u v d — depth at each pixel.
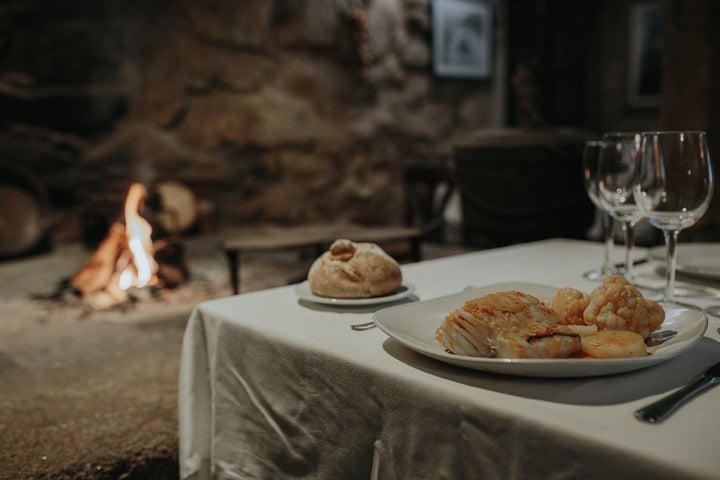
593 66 6.57
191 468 1.01
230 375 0.97
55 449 1.40
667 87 2.54
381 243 2.76
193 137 4.32
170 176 4.22
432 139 5.46
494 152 2.51
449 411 0.66
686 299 0.98
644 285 1.07
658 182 0.88
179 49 4.24
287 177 4.64
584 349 0.69
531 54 6.05
